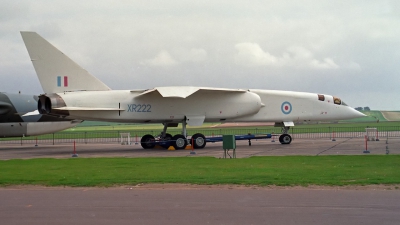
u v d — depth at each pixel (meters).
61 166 71.38
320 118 128.62
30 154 103.75
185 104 114.38
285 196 43.81
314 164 69.94
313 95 128.25
